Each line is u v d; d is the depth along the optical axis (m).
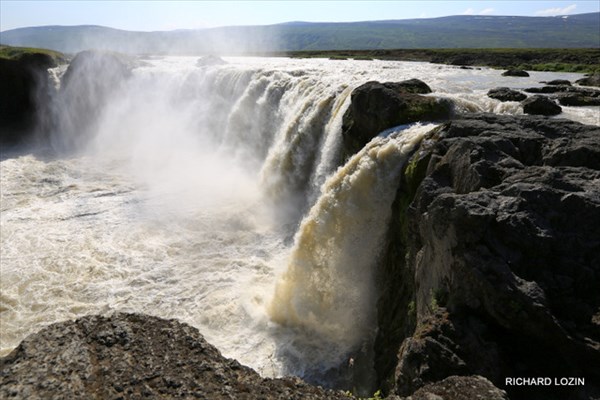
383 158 13.80
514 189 8.27
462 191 9.87
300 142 22.31
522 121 12.62
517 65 46.91
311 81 24.89
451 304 7.98
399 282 11.95
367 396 10.98
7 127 39.84
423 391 6.43
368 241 13.97
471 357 7.21
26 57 41.97
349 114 18.64
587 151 9.71
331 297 14.24
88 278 16.94
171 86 38.47
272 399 6.07
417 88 19.86
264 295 15.74
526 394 6.69
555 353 6.88
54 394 5.66
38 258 18.12
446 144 11.59
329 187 15.18
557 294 7.11
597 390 6.38
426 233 9.28
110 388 5.88
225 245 19.38
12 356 6.36
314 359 12.74
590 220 7.69
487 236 7.57
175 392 5.93
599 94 21.08
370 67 41.22
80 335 6.75
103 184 26.64
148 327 7.07
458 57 55.00
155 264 17.89
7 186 26.08
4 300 15.54
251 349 13.38
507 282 7.05
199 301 15.59
